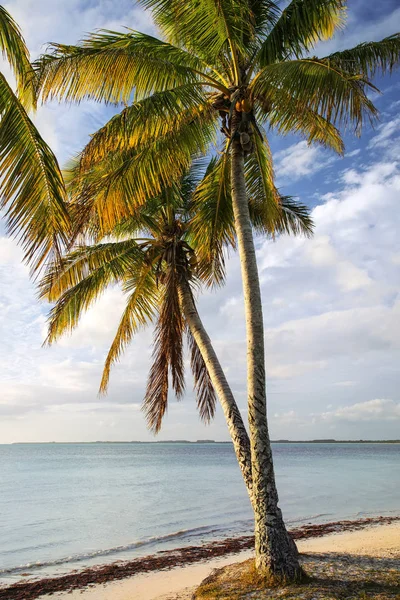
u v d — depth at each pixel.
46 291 12.54
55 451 133.62
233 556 12.12
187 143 9.38
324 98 7.93
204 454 102.75
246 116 9.07
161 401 11.72
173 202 12.77
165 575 10.41
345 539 13.20
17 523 17.61
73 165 13.02
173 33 10.34
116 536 15.34
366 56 8.32
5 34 4.96
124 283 14.57
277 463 60.00
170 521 17.91
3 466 54.34
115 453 111.50
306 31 8.72
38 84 6.93
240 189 8.99
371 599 6.43
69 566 11.70
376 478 35.56
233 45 9.05
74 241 9.16
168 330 11.47
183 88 8.58
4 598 9.12
